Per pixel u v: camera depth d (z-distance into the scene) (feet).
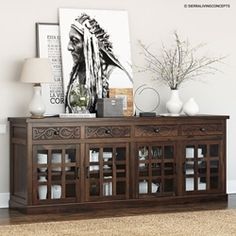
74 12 33.24
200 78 35.37
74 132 31.27
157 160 32.48
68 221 29.37
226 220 29.48
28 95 32.73
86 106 32.65
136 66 34.32
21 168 31.32
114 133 31.81
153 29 34.58
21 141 31.22
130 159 32.09
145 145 32.30
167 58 34.73
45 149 30.89
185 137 32.91
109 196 31.83
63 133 31.12
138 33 34.35
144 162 32.30
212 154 33.45
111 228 28.22
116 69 33.68
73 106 32.60
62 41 32.94
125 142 31.99
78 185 31.37
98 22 33.55
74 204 31.32
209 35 35.45
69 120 31.12
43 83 32.24
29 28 32.73
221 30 35.68
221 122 33.55
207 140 33.32
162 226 28.50
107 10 33.73
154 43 34.58
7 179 32.45
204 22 35.37
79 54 33.14
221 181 33.65
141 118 32.17
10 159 32.24
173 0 34.86
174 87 34.12
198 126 33.14
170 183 32.76
